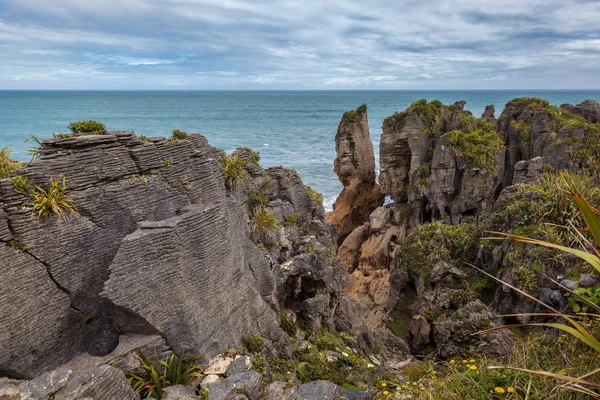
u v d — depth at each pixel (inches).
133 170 491.5
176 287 452.8
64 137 465.1
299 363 613.9
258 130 6437.0
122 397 360.2
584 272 589.9
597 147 1323.8
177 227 455.8
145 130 6250.0
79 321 441.1
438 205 1435.8
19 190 393.7
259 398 417.1
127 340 442.9
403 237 1552.7
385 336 832.9
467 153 1375.5
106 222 458.0
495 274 861.8
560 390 237.9
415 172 1568.7
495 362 348.8
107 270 455.2
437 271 919.7
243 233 669.3
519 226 820.6
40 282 403.9
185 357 459.8
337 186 2896.2
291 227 866.8
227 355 494.0
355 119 1891.0
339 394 418.9
